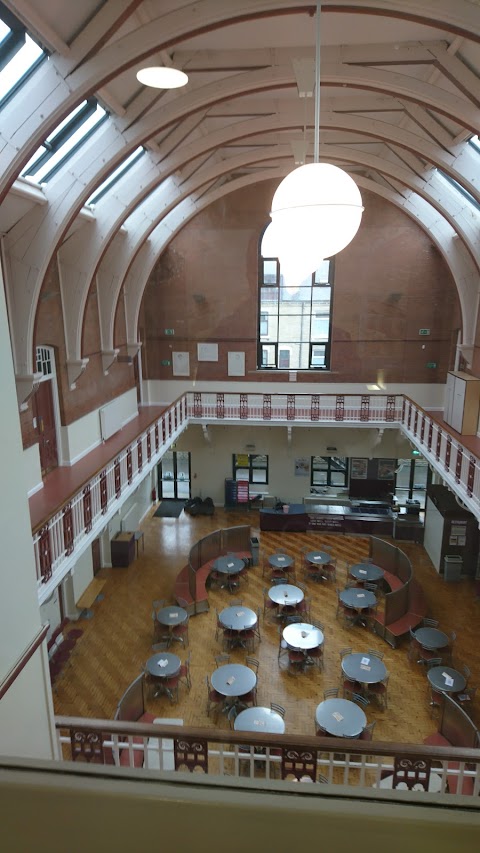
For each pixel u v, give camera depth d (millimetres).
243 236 15641
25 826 1043
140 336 16312
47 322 9977
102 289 12352
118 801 1016
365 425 15859
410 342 15898
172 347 16672
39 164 7418
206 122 10375
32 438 9656
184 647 10992
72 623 11734
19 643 2961
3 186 5988
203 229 15711
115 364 13875
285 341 16391
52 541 7539
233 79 7668
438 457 12273
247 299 16047
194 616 12070
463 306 13617
